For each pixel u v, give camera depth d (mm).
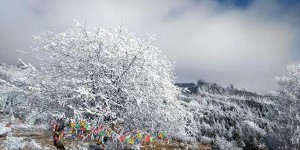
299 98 33438
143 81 12508
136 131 11398
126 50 12484
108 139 12578
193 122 15000
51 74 12992
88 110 10891
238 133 33844
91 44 12562
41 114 13430
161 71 13461
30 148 14211
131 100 12211
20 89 12570
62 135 12164
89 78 12562
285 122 33531
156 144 22453
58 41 13406
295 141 29453
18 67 13789
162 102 13164
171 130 13594
